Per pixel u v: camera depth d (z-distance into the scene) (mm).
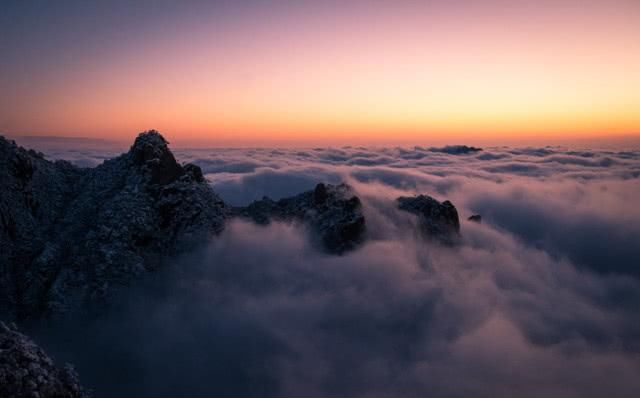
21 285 30281
